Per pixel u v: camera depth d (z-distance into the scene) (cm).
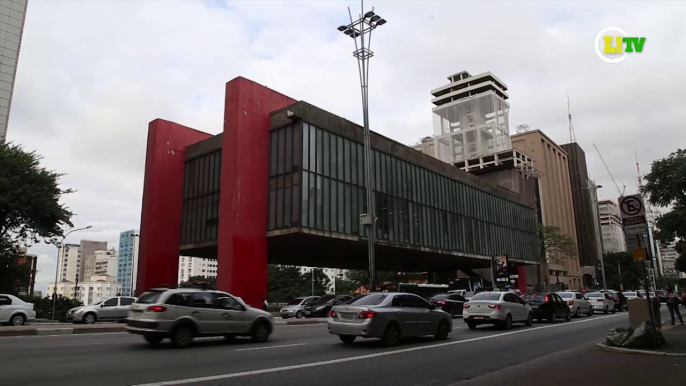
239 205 3148
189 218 3959
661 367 905
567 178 12050
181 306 1308
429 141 11319
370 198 2923
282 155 3328
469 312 1903
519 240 6162
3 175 3388
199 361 1051
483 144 9125
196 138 4272
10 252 3912
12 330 1633
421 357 1153
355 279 9519
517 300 2008
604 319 2527
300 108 3281
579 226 12531
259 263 3195
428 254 4591
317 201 3269
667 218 2484
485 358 1148
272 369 960
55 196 3691
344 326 1334
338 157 3522
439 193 4681
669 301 2000
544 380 813
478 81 10575
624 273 11588
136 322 1274
